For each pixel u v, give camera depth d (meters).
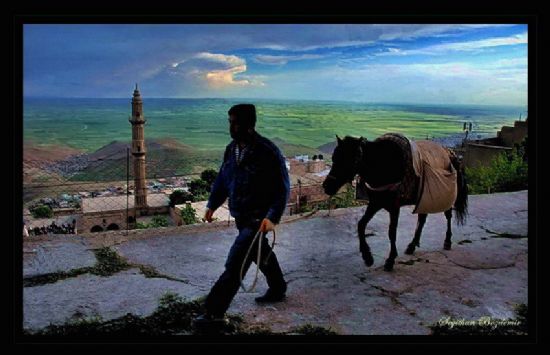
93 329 3.47
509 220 6.89
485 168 12.54
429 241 5.87
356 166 4.50
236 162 3.54
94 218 34.50
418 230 5.36
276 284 3.97
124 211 35.59
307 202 16.58
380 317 3.79
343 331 3.54
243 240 3.50
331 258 5.18
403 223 6.63
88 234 5.75
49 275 4.52
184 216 29.77
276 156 3.49
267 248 3.73
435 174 4.79
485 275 4.74
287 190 3.50
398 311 3.91
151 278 4.51
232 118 3.49
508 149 13.86
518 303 4.09
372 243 5.75
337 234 6.07
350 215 6.92
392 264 4.81
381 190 4.66
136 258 5.04
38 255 5.02
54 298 4.01
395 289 4.36
